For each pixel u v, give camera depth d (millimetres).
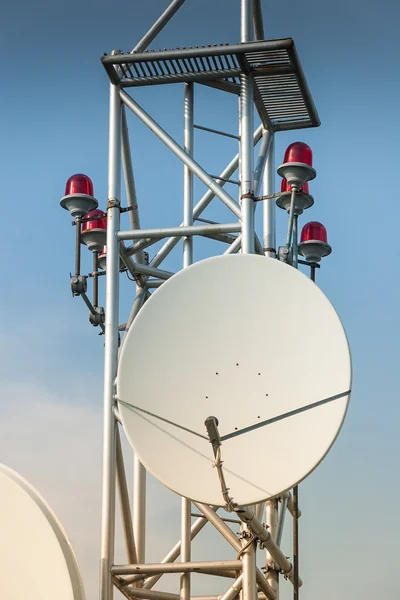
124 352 11539
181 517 12695
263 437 11125
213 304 11602
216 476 11086
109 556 11805
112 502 11930
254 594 11625
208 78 12859
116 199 12805
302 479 10852
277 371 11297
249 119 12547
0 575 11023
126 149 13477
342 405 10953
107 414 12125
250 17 12828
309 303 11367
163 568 11789
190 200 13531
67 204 13305
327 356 11172
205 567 11750
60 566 10898
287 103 13469
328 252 15258
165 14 13023
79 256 13289
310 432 11000
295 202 13719
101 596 11727
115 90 13086
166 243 14203
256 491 10930
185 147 13328
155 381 11453
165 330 11586
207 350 11500
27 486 11250
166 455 11219
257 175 13117
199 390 11391
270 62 12594
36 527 11047
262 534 11656
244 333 11484
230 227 12375
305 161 13086
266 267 11570
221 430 11227
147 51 12680
